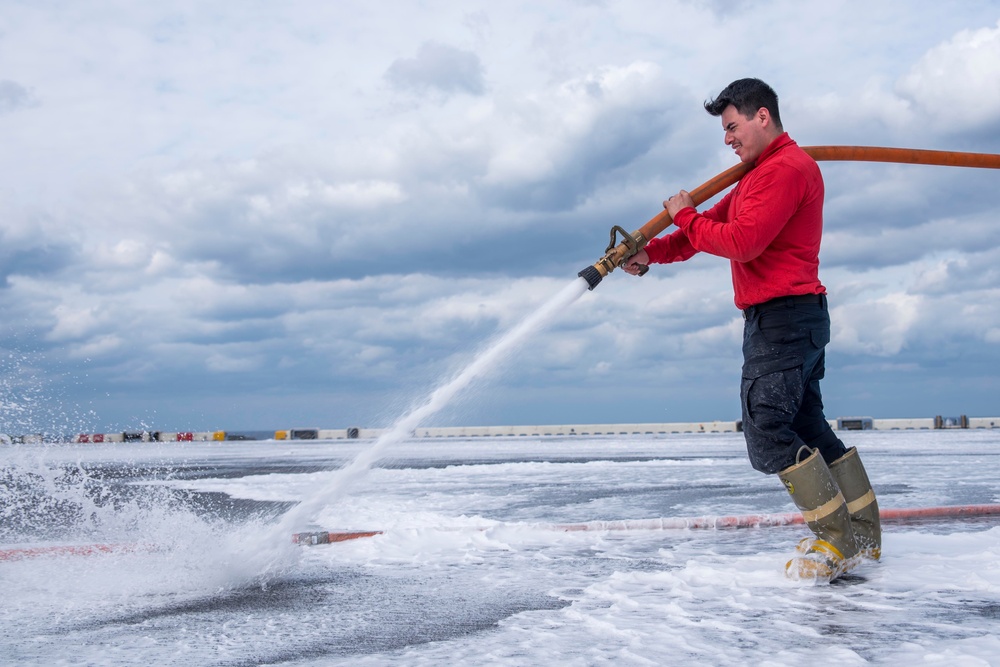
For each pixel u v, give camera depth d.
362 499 5.98
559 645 1.89
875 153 3.19
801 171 2.65
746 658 1.75
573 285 2.93
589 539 3.76
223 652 1.91
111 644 2.00
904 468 8.34
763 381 2.69
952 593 2.41
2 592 2.70
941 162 3.28
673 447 16.39
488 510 5.13
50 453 17.31
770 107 2.83
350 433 32.69
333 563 3.23
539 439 25.39
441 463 11.38
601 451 14.86
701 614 2.18
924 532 3.71
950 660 1.68
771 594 2.42
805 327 2.68
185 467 11.19
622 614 2.20
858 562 2.63
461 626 2.13
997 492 5.75
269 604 2.47
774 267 2.69
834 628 2.00
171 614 2.35
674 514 4.79
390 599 2.51
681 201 2.86
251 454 16.47
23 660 1.86
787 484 2.66
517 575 2.89
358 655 1.86
